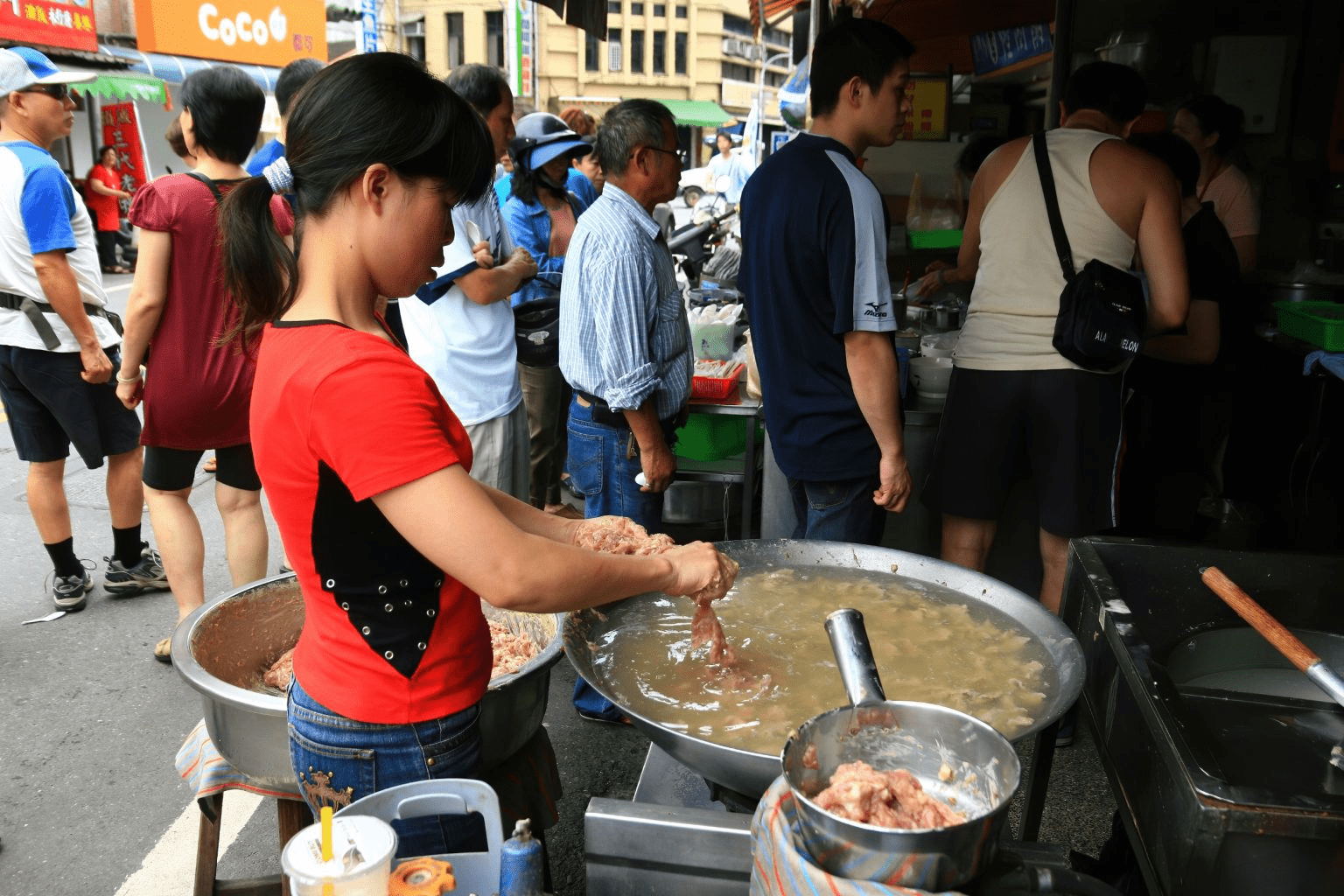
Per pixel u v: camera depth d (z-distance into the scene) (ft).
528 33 105.50
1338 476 13.28
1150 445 14.08
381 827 4.09
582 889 8.14
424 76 4.13
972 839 3.41
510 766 6.23
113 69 40.40
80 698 11.13
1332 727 5.13
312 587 4.41
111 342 12.87
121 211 47.34
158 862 8.48
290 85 11.28
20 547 15.38
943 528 10.70
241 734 5.88
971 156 18.78
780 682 5.42
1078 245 9.22
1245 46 14.94
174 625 12.91
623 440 10.02
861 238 8.34
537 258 15.37
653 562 4.70
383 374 3.93
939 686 5.26
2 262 11.78
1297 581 6.23
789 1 34.88
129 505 13.41
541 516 5.49
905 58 8.57
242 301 4.25
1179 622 6.28
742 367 14.25
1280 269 15.44
